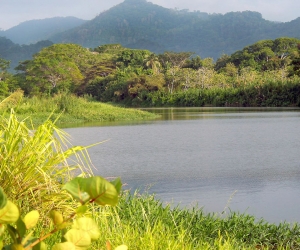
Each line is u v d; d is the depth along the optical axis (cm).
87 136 1878
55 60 7812
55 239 285
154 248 329
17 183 290
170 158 1180
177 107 6238
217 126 2306
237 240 439
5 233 247
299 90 5266
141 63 8962
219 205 655
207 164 1066
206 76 7119
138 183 836
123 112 3531
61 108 3212
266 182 826
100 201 100
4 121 343
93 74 8631
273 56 9019
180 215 485
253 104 5600
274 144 1479
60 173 325
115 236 336
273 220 570
